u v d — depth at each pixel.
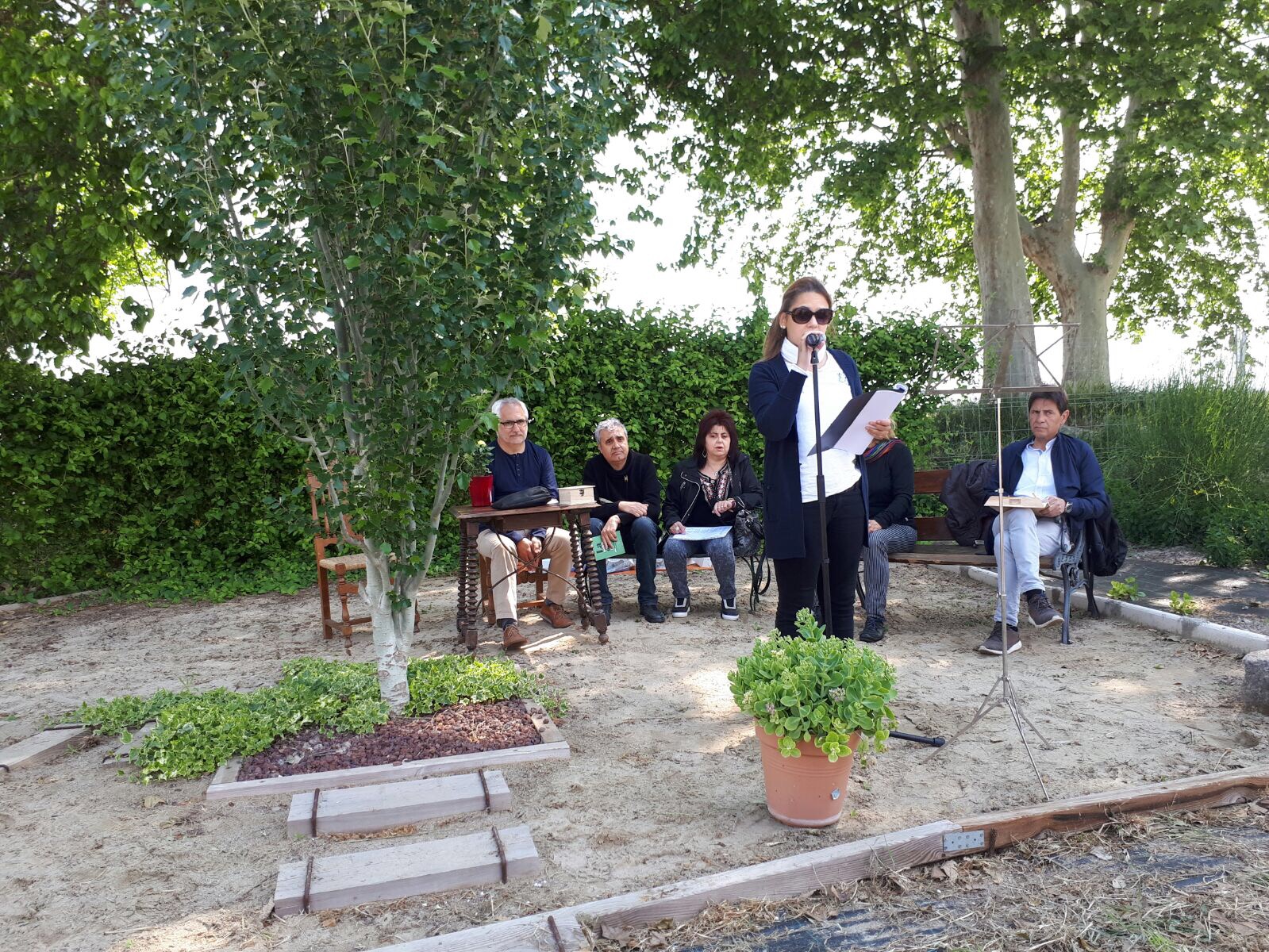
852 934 2.38
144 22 3.49
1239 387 8.86
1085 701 4.33
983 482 6.03
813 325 3.48
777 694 2.91
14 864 2.92
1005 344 6.26
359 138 3.41
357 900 2.59
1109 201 14.69
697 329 9.46
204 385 8.40
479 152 3.64
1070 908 2.45
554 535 6.30
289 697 4.14
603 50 3.90
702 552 6.65
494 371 3.87
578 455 9.11
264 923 2.50
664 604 7.14
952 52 13.89
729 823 3.06
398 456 3.68
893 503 5.98
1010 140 13.38
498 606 5.77
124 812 3.30
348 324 3.85
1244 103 12.16
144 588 8.27
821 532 3.41
